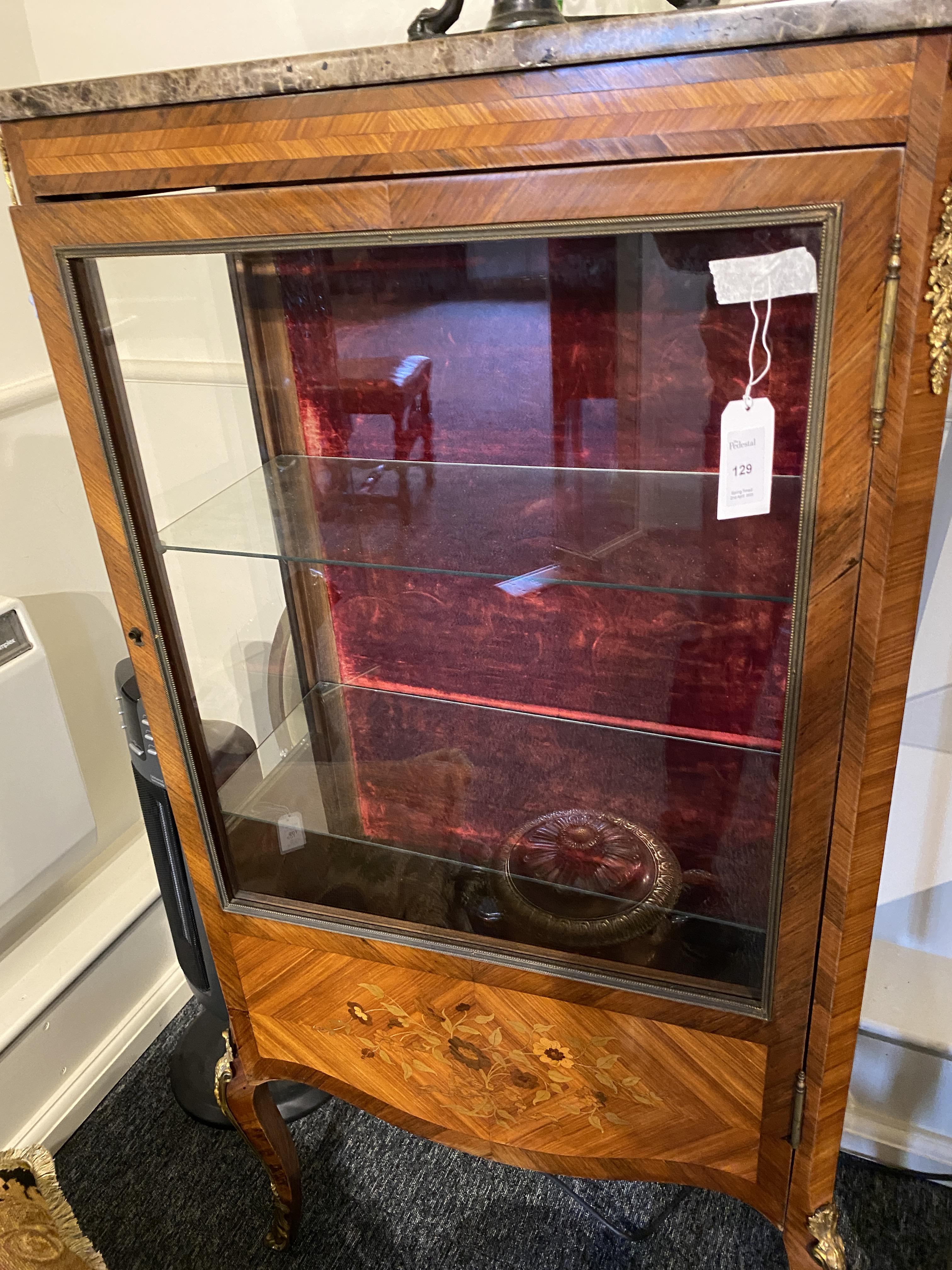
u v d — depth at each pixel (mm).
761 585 621
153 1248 1106
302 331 716
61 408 1227
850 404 513
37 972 1212
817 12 441
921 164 455
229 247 600
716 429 608
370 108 533
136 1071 1327
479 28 874
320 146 550
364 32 928
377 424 737
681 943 732
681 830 733
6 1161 646
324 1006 865
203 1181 1180
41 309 649
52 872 1184
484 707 799
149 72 565
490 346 666
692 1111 776
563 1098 817
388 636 816
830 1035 686
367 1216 1120
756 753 681
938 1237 1057
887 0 428
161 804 1074
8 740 1081
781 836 644
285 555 782
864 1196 1104
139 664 766
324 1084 926
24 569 1225
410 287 660
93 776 1369
